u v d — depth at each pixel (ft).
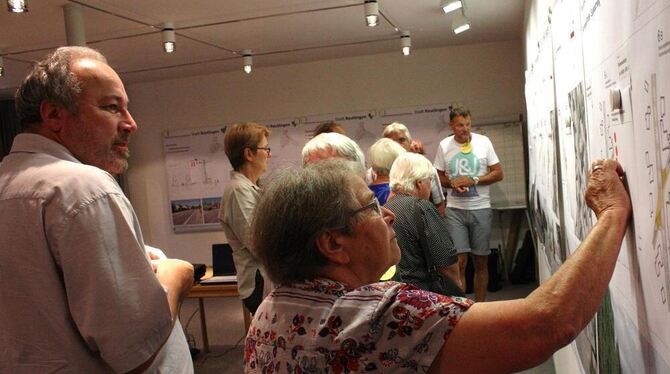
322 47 16.88
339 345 2.62
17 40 12.70
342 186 2.95
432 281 7.40
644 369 2.89
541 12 7.84
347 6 12.00
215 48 15.70
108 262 3.56
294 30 14.11
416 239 7.40
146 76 19.74
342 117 19.54
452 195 14.62
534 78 9.72
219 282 12.43
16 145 3.93
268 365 2.84
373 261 2.99
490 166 14.65
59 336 3.65
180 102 20.99
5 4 9.91
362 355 2.60
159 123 21.25
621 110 2.94
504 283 18.02
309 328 2.74
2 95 20.06
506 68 18.15
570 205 5.36
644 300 2.79
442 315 2.59
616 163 3.10
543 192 9.05
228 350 14.32
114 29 12.56
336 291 2.83
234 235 8.82
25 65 15.49
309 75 19.70
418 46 18.17
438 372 2.56
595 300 2.69
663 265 2.40
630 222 2.94
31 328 3.67
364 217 2.94
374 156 9.00
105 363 3.87
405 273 7.34
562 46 5.35
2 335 3.71
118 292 3.55
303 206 2.90
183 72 19.60
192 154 21.04
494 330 2.53
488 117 18.21
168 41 12.35
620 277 3.37
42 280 3.60
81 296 3.55
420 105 18.90
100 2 10.34
